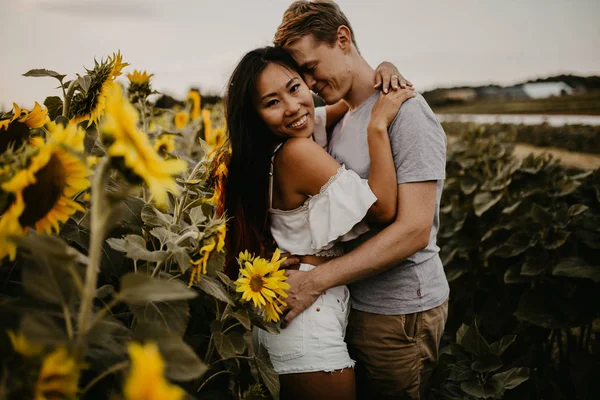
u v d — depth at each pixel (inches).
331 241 76.7
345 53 81.3
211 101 178.2
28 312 32.3
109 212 30.1
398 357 81.3
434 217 82.6
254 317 59.4
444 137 79.0
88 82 56.9
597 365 92.5
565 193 123.5
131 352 22.8
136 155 29.1
